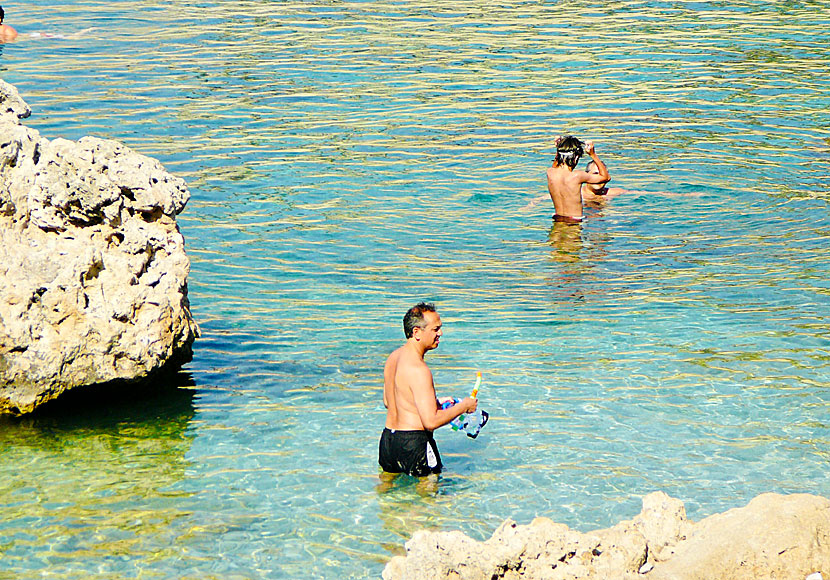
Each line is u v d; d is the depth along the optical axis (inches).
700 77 2962.6
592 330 1425.9
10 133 1192.8
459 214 1974.7
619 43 3393.2
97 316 1177.4
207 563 893.8
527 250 1784.0
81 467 1069.1
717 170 2191.2
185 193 1288.1
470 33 3567.9
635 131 2475.4
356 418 1179.9
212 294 1572.3
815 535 858.1
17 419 1175.6
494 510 979.9
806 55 3189.0
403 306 1533.0
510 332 1422.2
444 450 1105.4
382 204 2022.6
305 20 3794.3
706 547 861.2
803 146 2341.3
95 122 2485.2
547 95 2807.6
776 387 1233.4
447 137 2455.7
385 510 982.4
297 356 1354.6
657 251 1761.8
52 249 1173.7
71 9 3956.7
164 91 2802.7
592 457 1078.4
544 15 3858.3
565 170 1930.4
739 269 1658.5
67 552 909.2
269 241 1814.7
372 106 2711.6
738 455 1075.3
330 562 895.7
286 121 2566.4
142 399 1227.9
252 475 1051.3
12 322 1144.2
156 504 993.5
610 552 845.8
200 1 4156.0
